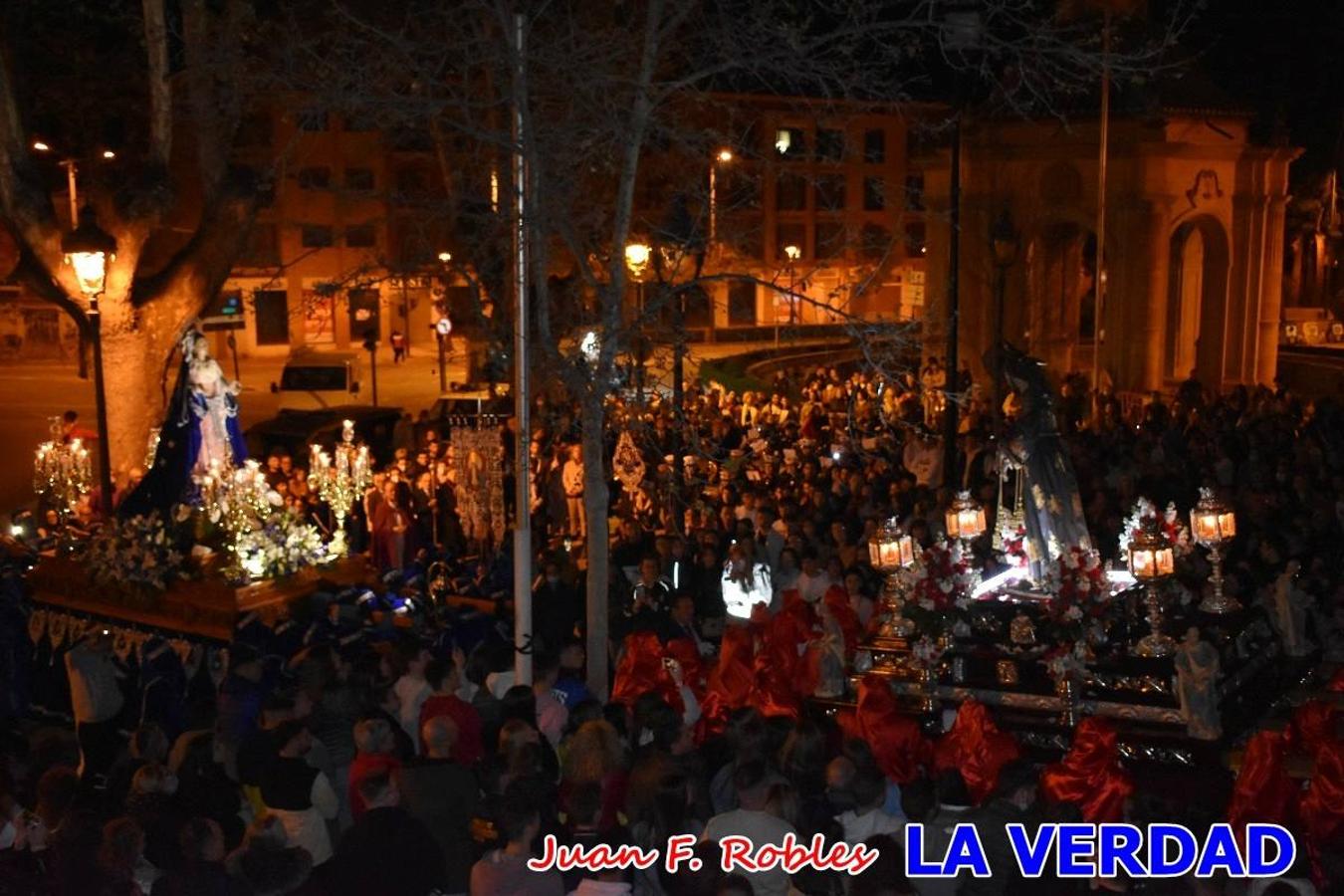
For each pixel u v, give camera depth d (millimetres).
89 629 14414
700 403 25875
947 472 20203
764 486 19484
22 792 9148
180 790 8648
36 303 53562
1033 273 40438
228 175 20188
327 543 16688
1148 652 13930
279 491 19656
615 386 13812
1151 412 25906
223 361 53625
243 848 7727
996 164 35594
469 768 8625
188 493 15398
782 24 14859
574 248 12586
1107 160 33844
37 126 47312
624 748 8953
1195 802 11648
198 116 19859
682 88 14242
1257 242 35688
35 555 16719
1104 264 34531
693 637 13898
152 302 20016
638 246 15344
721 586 15672
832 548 16578
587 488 12594
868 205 59562
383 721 8617
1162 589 14867
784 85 16922
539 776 8195
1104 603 13656
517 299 11711
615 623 14039
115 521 15047
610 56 13750
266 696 10266
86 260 16547
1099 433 24859
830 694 13898
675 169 19969
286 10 20953
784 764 8867
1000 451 15898
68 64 43562
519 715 9523
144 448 20094
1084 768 9930
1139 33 32750
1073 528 15281
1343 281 62938
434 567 16609
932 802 8266
